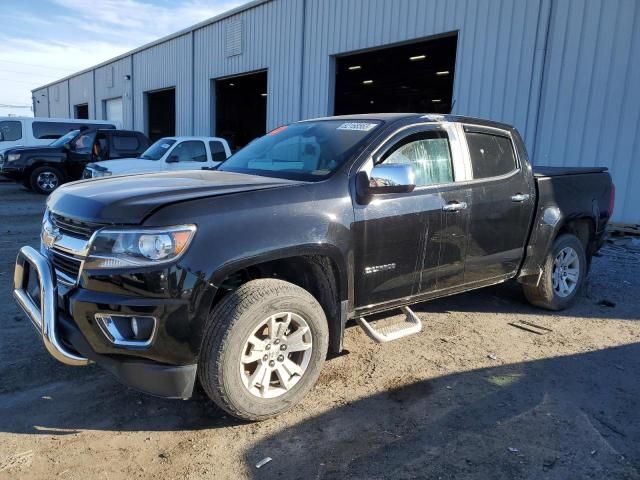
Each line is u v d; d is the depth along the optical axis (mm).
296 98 16500
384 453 2893
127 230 2756
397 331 3771
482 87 11391
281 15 16875
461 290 4402
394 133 3826
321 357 3369
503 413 3336
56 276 3066
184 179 3551
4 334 4367
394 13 13156
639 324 5062
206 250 2826
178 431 3080
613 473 2762
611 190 5961
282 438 3023
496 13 10992
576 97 9914
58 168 15344
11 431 3018
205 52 21469
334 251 3326
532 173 4902
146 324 2777
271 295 3059
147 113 27984
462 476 2709
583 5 9680
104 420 3170
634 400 3555
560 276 5379
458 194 4133
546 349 4387
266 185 3275
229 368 2947
